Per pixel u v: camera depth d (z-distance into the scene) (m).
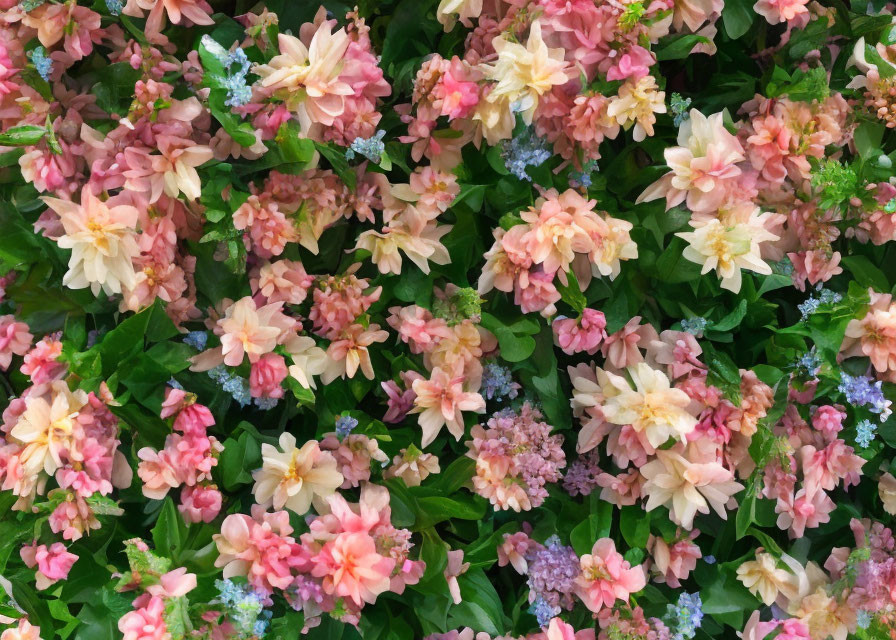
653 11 0.91
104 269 0.87
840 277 1.02
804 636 0.98
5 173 0.91
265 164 0.91
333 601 0.91
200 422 0.91
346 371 0.94
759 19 0.98
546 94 0.92
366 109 0.92
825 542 1.04
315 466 0.92
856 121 1.00
